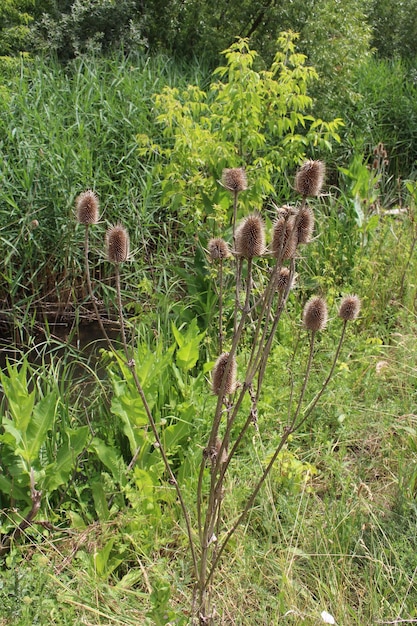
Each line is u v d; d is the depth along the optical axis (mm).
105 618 2742
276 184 7090
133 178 6602
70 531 3170
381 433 3947
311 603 2805
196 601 2783
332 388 4246
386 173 8242
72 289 5867
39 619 2615
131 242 6211
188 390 3805
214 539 2416
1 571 2957
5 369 5176
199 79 8023
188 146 5070
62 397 3957
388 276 5609
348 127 8453
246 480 3516
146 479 3256
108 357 4418
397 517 3262
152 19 9328
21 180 5918
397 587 2844
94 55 8609
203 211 5270
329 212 6953
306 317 2336
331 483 3520
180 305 5047
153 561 3049
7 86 7254
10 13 8562
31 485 3111
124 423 3510
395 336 5086
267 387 4105
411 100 9109
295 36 5301
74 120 6965
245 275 5156
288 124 5391
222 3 8695
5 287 5938
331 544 3064
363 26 8398
